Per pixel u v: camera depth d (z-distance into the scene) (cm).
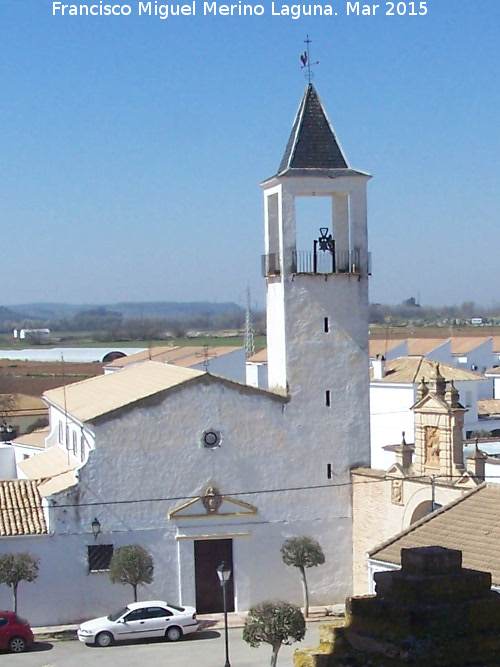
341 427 4747
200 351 10019
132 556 4238
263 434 4650
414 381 7475
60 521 4341
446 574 1013
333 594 4716
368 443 4775
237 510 4591
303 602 4669
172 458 4519
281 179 4662
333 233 4875
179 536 4512
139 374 5703
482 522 3519
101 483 4419
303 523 4688
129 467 4459
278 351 4775
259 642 3206
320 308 4738
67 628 4250
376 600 1018
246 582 4600
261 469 4644
